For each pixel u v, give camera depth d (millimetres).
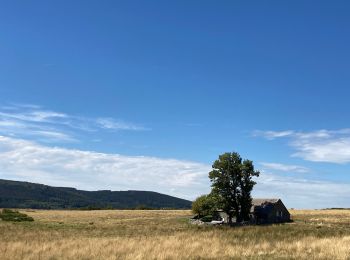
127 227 69938
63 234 49156
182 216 119688
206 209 100875
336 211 152625
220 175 99625
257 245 32562
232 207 100188
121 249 29562
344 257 25047
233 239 38406
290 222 103062
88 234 49875
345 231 55812
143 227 70188
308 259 24938
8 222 83562
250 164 100188
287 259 25281
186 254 27375
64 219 103875
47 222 87438
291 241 35875
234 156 100000
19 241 37344
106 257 26234
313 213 139500
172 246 31172
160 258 25641
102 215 126562
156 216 120312
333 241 32812
